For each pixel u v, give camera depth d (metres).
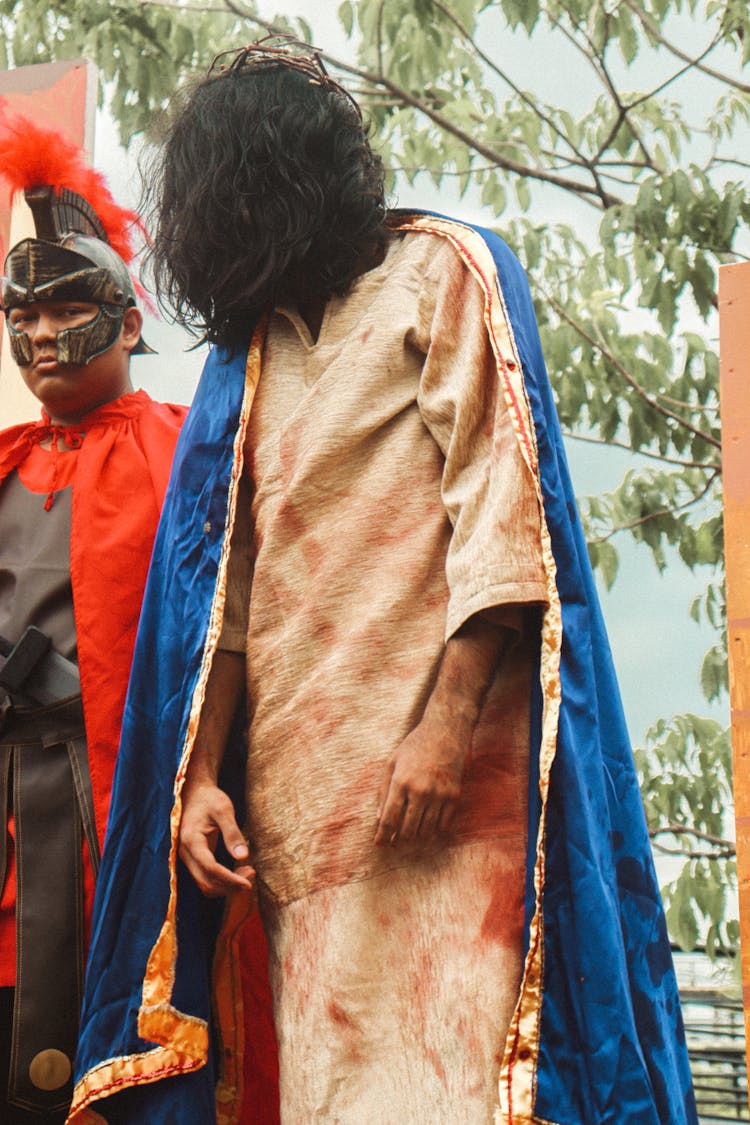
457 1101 2.15
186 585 2.47
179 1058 2.39
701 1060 6.28
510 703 2.29
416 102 6.54
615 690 2.33
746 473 3.06
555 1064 2.08
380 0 6.49
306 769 2.31
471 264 2.42
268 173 2.45
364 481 2.40
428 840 2.24
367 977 2.23
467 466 2.33
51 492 3.14
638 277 5.90
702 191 5.90
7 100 4.42
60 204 3.30
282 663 2.36
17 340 3.22
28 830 2.90
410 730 2.28
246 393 2.52
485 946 2.19
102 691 2.94
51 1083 2.81
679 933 5.71
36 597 3.03
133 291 3.34
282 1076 2.30
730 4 6.21
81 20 6.48
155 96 6.48
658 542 6.09
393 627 2.32
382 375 2.42
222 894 2.32
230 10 6.59
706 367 6.19
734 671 3.00
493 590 2.19
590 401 6.22
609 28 6.38
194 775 2.41
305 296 2.52
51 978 2.84
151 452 3.16
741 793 2.96
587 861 2.12
